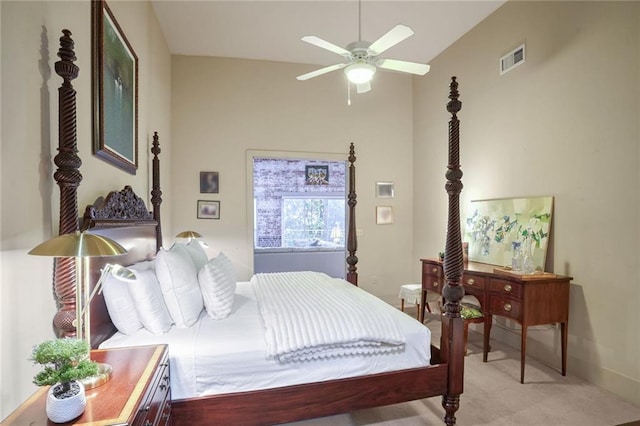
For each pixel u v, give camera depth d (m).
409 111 5.38
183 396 1.66
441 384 2.03
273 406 1.74
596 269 2.67
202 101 4.67
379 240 5.26
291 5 3.57
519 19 3.40
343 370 1.86
